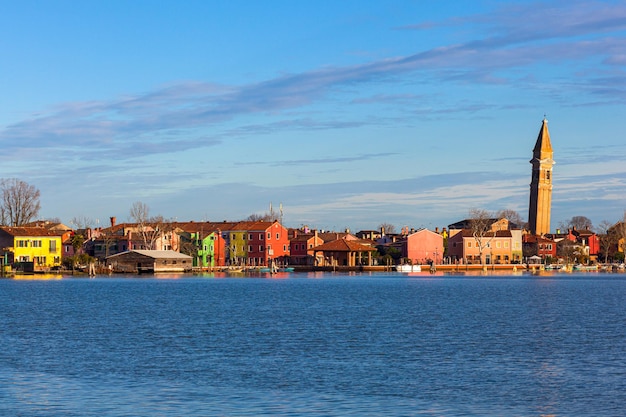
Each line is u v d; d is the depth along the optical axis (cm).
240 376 5069
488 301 11431
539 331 7400
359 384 4828
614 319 8594
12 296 12469
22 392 4609
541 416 4119
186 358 5756
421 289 14775
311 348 6247
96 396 4522
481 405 4322
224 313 9356
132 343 6562
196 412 4188
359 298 12056
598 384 4806
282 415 4138
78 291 13912
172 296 12525
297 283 17200
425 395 4544
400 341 6656
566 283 17538
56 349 6209
